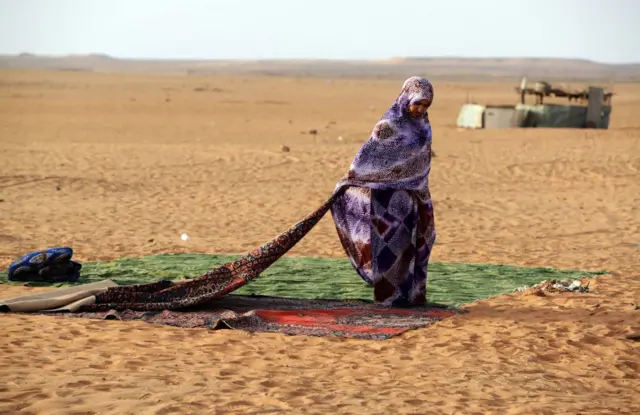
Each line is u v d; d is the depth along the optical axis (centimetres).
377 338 817
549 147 2738
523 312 937
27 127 3447
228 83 9081
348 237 979
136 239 1442
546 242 1495
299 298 989
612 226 1662
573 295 1025
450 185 2131
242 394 632
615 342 816
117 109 4522
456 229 1611
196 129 3597
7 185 1983
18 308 888
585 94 3431
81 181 2059
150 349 755
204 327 845
